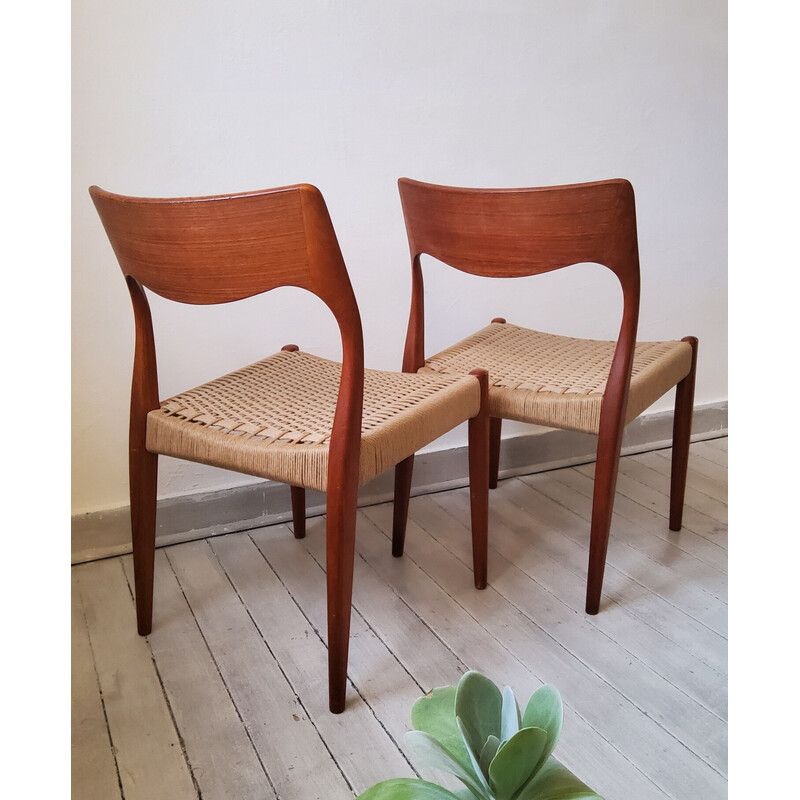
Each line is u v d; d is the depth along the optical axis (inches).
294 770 45.0
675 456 71.8
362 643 57.0
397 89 72.3
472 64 75.0
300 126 69.1
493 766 18.6
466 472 84.4
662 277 91.9
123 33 61.0
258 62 66.2
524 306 84.1
